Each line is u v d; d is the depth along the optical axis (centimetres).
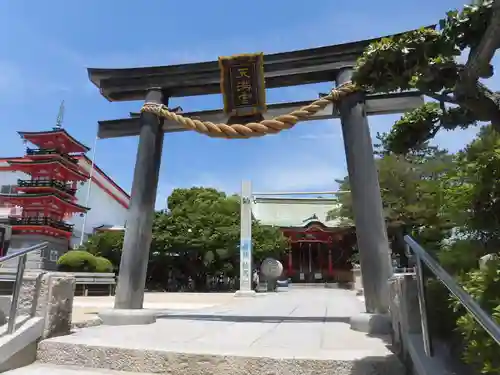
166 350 374
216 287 2966
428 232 356
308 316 739
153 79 736
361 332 506
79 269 1998
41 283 437
